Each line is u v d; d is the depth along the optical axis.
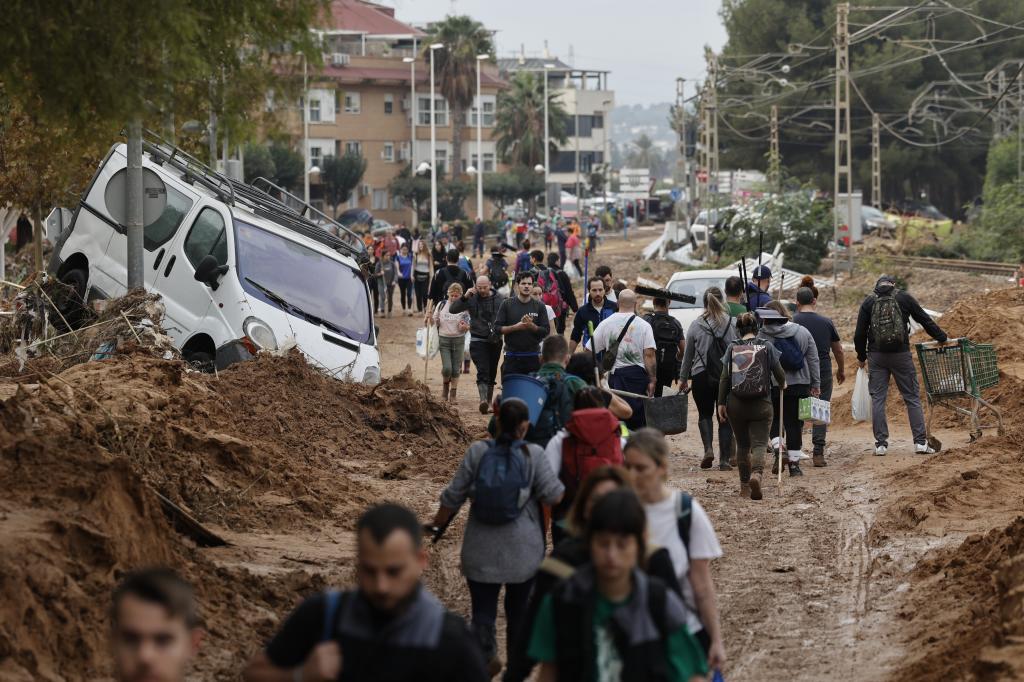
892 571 23.58
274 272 39.81
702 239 158.38
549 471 17.66
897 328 36.56
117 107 20.88
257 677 10.25
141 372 28.97
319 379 36.56
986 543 22.61
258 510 25.81
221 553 22.66
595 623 10.87
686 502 13.84
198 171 44.19
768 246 117.56
